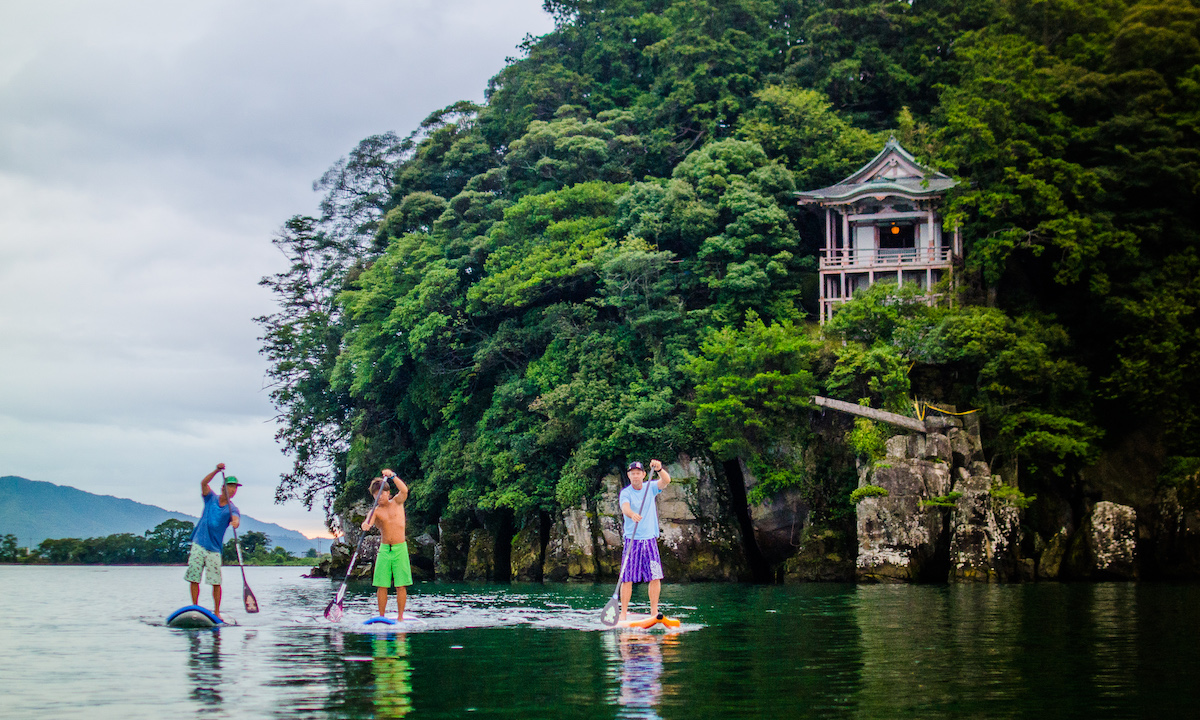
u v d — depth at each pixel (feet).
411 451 179.42
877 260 144.25
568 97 203.92
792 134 159.22
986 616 53.42
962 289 133.80
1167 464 113.39
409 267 175.63
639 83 207.51
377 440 184.96
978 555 100.68
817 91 175.22
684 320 136.98
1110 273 121.29
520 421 146.41
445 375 166.71
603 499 131.13
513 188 184.75
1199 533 107.04
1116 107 127.13
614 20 212.84
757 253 139.85
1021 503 103.40
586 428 134.31
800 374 117.60
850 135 161.17
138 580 113.80
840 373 117.29
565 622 49.39
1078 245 116.88
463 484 156.97
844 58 180.14
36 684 28.48
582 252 146.72
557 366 143.02
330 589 98.73
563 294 155.53
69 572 145.48
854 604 65.00
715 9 185.88
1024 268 134.62
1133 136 122.93
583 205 160.35
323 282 213.66
